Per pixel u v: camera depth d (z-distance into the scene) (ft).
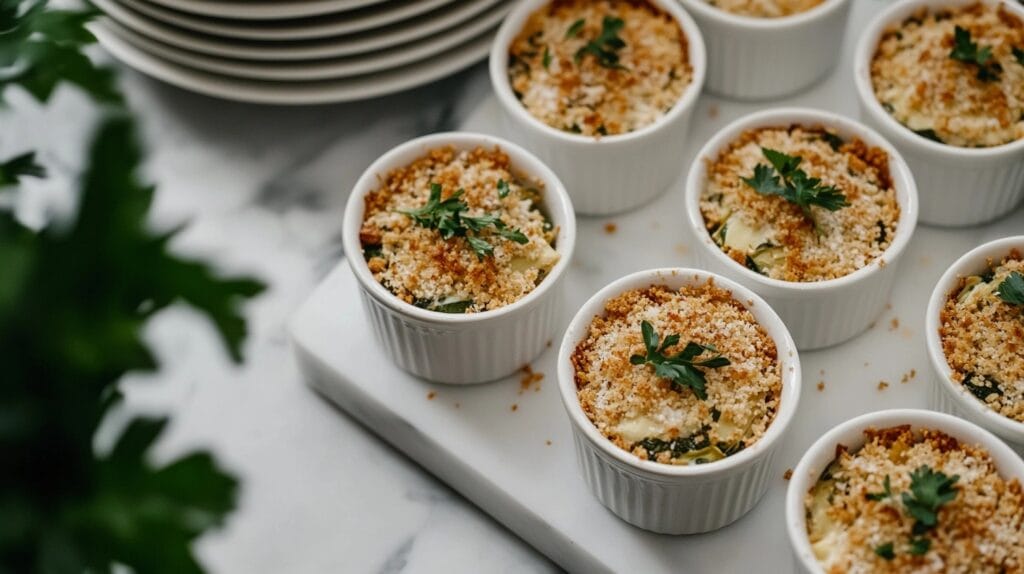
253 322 2.56
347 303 2.49
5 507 1.40
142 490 1.43
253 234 2.62
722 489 2.19
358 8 2.56
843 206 2.36
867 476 2.15
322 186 2.66
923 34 2.54
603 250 2.53
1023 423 2.20
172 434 2.45
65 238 1.40
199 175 2.67
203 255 1.45
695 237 2.39
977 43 2.50
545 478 2.33
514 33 2.60
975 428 2.15
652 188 2.56
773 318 2.28
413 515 2.39
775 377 2.24
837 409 2.38
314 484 2.41
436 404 2.40
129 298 1.40
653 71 2.55
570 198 2.55
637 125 2.51
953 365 2.25
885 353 2.42
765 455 2.19
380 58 2.59
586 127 2.50
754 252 2.37
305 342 2.44
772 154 2.40
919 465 2.14
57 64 1.67
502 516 2.37
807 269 2.35
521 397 2.40
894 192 2.42
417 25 2.58
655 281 2.33
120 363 1.41
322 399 2.50
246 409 2.49
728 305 2.31
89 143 1.41
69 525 1.41
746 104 2.68
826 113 2.48
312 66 2.58
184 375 2.51
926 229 2.53
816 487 2.16
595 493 2.31
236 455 2.43
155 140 2.70
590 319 2.30
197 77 2.62
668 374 2.21
